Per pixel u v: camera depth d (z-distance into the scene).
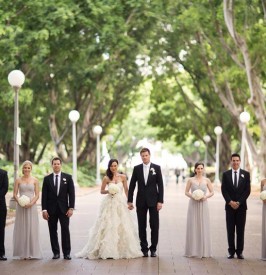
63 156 85.69
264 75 61.94
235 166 23.53
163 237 29.83
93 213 42.22
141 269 21.11
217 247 26.56
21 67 61.91
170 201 56.34
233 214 23.52
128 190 24.17
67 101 81.12
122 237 23.59
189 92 113.00
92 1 57.62
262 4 51.69
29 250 23.27
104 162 119.25
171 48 80.88
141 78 85.00
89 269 21.09
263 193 23.03
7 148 80.25
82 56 66.06
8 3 52.41
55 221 23.41
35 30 56.22
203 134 103.50
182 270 20.94
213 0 58.12
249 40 56.78
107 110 89.75
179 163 105.44
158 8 66.88
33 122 81.62
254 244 27.36
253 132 86.06
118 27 62.00
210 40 67.69
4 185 23.30
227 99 76.12
